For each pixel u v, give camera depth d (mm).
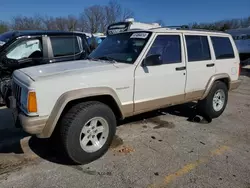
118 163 3143
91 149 3111
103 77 3117
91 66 3320
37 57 5395
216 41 4801
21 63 5234
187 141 3857
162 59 3818
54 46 5570
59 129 2949
